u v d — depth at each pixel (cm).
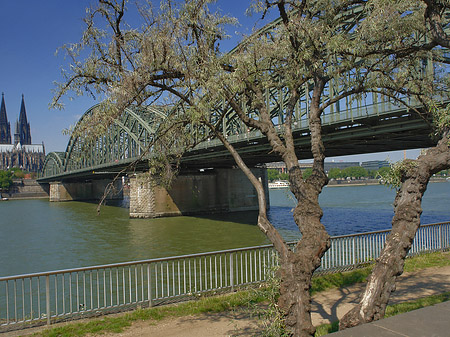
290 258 551
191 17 723
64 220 5594
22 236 3988
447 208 5800
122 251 2978
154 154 786
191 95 717
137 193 5584
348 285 1052
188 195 5784
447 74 891
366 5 773
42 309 1526
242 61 743
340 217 5025
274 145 658
